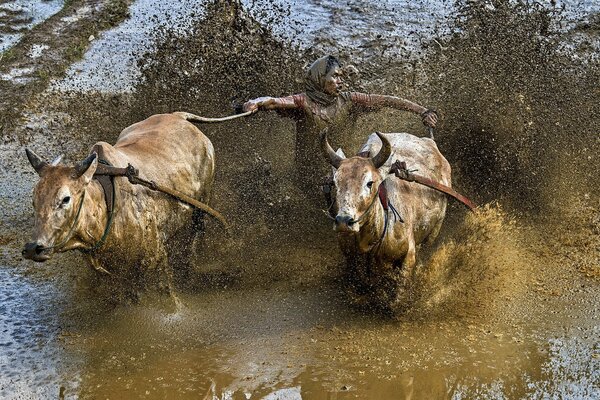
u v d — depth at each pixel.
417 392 8.65
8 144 15.41
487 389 8.70
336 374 8.97
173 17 20.23
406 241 9.70
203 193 11.01
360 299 10.36
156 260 9.98
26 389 8.82
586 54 17.12
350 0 20.59
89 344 9.62
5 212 13.23
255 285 10.92
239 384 8.84
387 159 9.09
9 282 11.09
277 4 20.14
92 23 20.16
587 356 9.21
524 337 9.61
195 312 10.23
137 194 9.65
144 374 9.05
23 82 17.52
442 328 9.84
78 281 11.05
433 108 13.64
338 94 11.89
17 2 21.64
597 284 10.73
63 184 8.67
